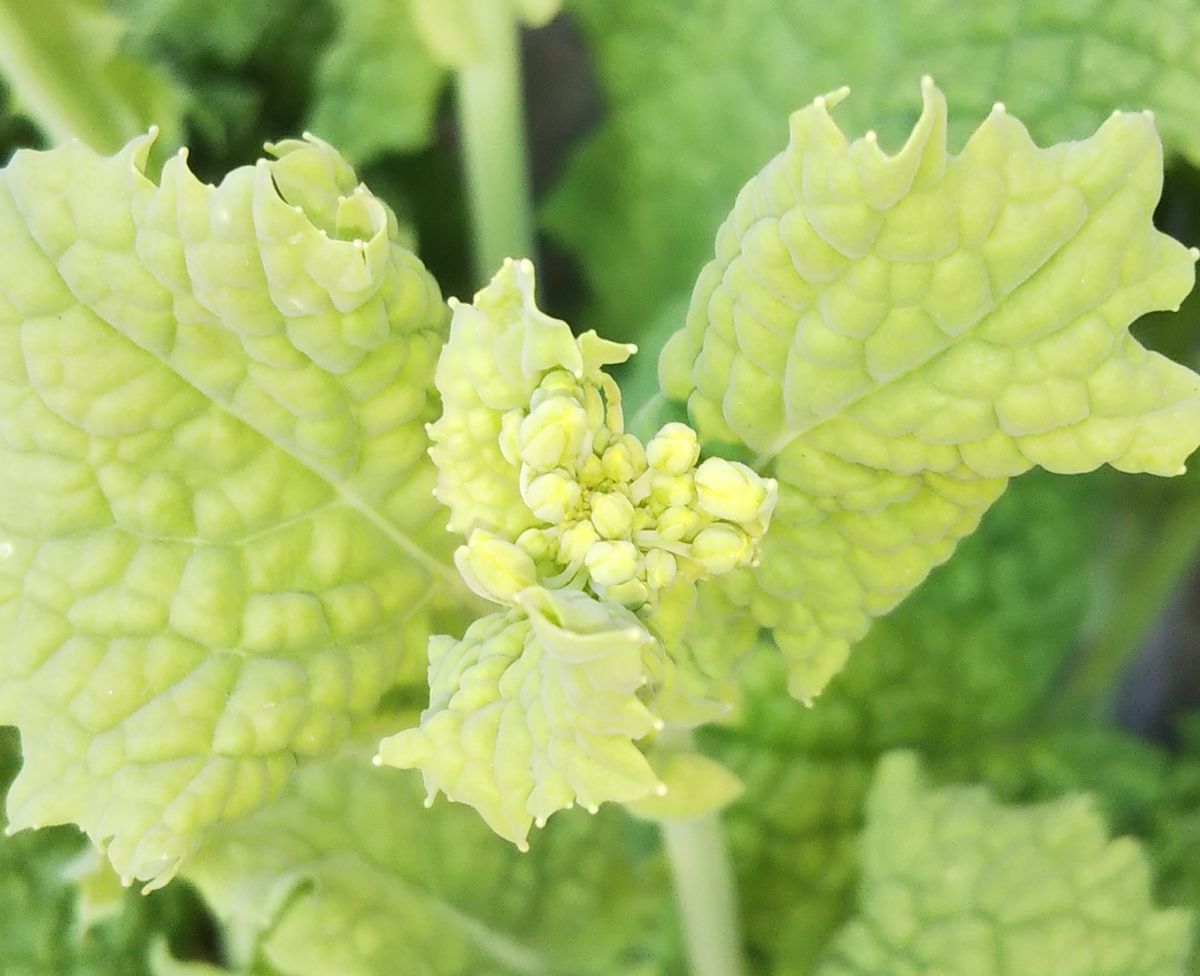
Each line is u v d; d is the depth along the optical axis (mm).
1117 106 284
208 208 211
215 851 280
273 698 225
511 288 202
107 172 214
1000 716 344
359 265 214
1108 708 389
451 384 209
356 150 353
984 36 296
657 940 307
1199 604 421
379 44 351
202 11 378
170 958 292
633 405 327
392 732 238
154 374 221
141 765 220
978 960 282
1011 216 202
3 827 320
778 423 221
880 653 335
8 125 382
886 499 223
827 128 201
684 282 372
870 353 212
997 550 345
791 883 321
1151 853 326
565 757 194
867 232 204
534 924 305
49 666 220
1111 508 373
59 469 221
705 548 206
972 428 213
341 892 287
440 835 301
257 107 394
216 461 226
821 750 332
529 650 203
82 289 217
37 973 314
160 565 224
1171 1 280
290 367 222
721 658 235
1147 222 202
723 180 363
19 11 292
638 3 363
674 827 268
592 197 388
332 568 231
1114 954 280
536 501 201
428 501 233
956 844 287
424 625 238
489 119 338
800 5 331
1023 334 207
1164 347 366
